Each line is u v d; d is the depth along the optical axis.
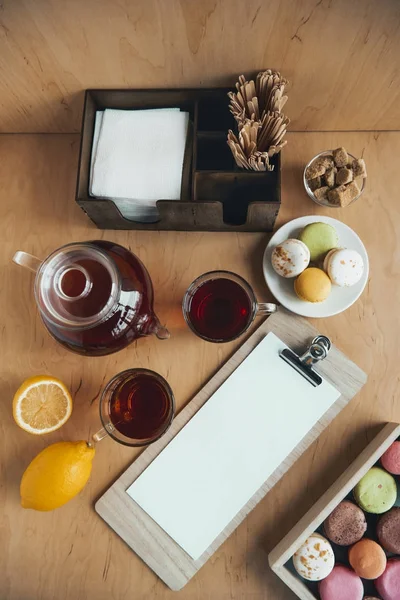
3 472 0.86
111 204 0.79
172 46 0.73
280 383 0.84
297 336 0.85
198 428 0.84
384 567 0.80
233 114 0.79
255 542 0.84
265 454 0.83
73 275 0.70
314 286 0.80
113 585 0.84
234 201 0.86
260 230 0.88
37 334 0.88
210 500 0.83
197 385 0.86
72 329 0.69
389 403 0.85
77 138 0.93
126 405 0.82
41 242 0.91
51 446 0.79
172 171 0.82
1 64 0.76
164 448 0.84
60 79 0.80
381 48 0.71
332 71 0.76
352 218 0.89
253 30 0.69
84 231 0.90
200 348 0.86
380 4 0.64
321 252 0.84
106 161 0.82
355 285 0.83
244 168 0.79
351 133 0.91
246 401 0.84
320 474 0.84
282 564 0.74
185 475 0.83
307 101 0.83
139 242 0.90
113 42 0.72
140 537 0.83
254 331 0.86
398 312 0.87
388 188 0.90
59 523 0.85
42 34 0.70
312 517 0.75
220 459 0.83
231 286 0.81
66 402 0.82
